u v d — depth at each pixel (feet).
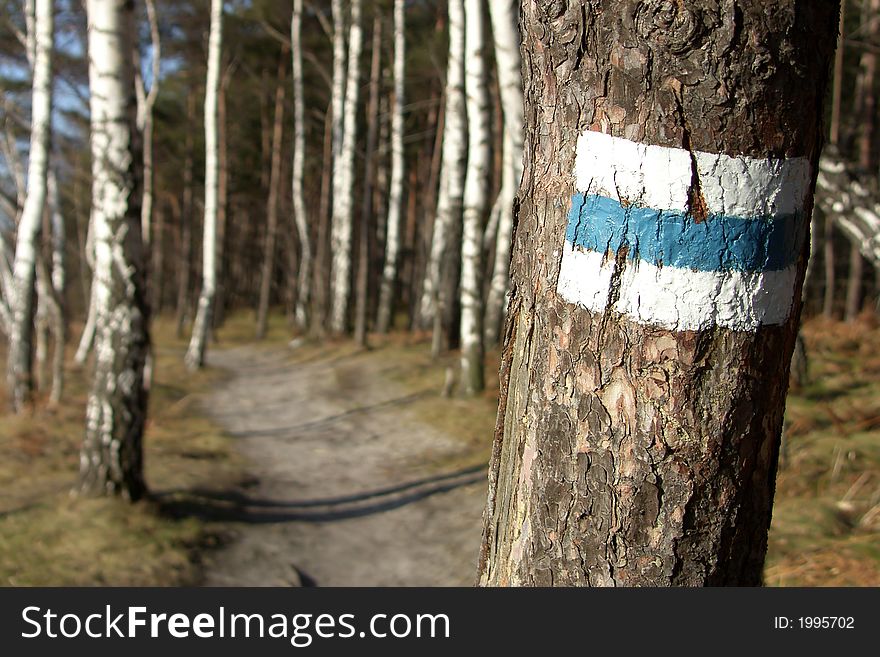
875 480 15.17
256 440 30.50
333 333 69.72
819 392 22.21
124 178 18.58
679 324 3.93
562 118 4.33
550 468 4.42
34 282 32.68
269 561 17.25
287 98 89.20
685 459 4.00
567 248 4.28
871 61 42.01
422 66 68.33
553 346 4.39
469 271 33.99
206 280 53.62
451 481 23.30
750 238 3.88
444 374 39.73
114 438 19.08
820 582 11.28
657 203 3.92
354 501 22.38
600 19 4.00
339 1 68.54
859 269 46.42
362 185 95.61
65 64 48.67
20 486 20.54
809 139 3.98
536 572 4.53
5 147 51.72
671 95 3.84
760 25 3.67
